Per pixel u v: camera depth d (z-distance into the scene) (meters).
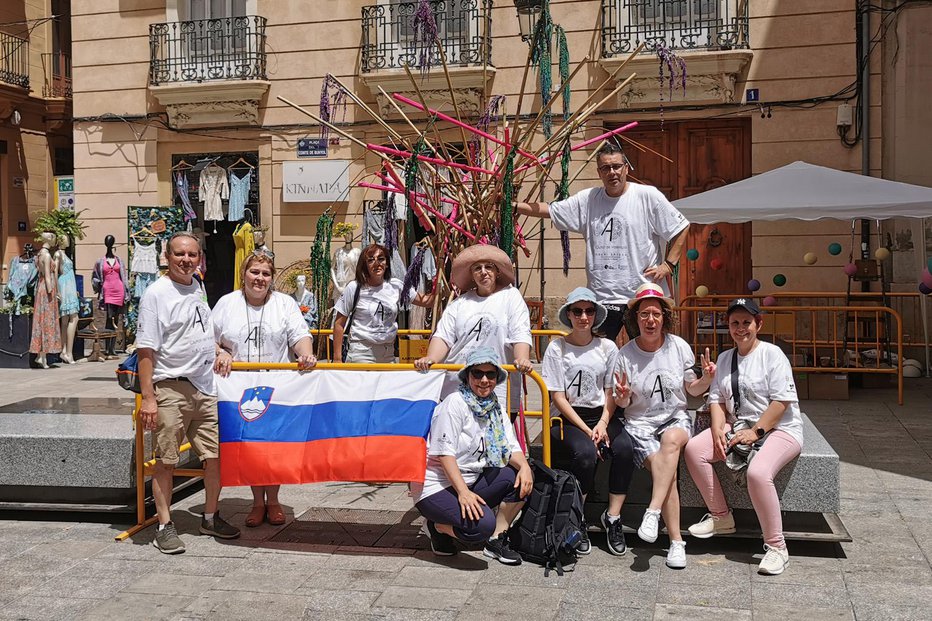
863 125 13.53
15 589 5.07
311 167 15.81
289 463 5.74
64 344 15.32
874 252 13.38
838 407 10.57
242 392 5.90
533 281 14.76
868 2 13.38
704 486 5.44
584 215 6.44
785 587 4.96
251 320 6.16
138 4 16.70
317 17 15.77
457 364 5.67
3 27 20.83
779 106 13.93
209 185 16.34
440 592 4.95
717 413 5.47
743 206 10.88
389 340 7.33
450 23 14.98
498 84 14.77
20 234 21.59
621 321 6.26
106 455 6.15
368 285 7.24
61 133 22.72
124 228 16.97
